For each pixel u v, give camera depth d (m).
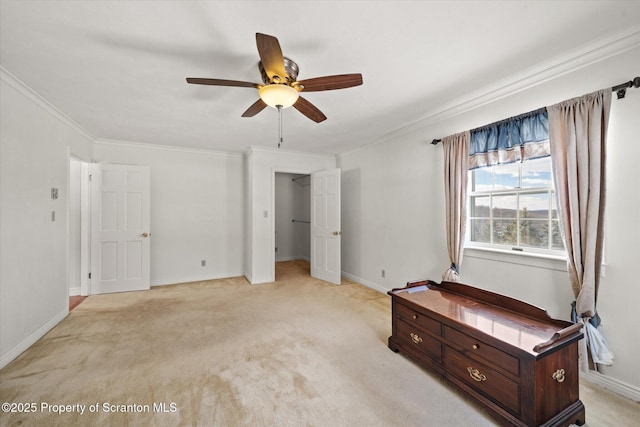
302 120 3.22
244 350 2.34
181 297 3.79
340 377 1.96
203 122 3.28
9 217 2.16
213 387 1.85
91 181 3.88
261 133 3.75
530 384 1.36
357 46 1.82
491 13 1.52
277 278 4.88
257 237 4.57
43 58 1.93
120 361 2.16
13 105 2.21
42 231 2.61
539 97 2.15
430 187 3.15
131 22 1.57
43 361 2.15
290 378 1.95
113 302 3.57
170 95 2.53
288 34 1.68
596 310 1.84
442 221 3.02
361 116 3.11
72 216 3.87
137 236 4.10
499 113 2.43
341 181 5.01
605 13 1.53
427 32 1.68
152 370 2.04
